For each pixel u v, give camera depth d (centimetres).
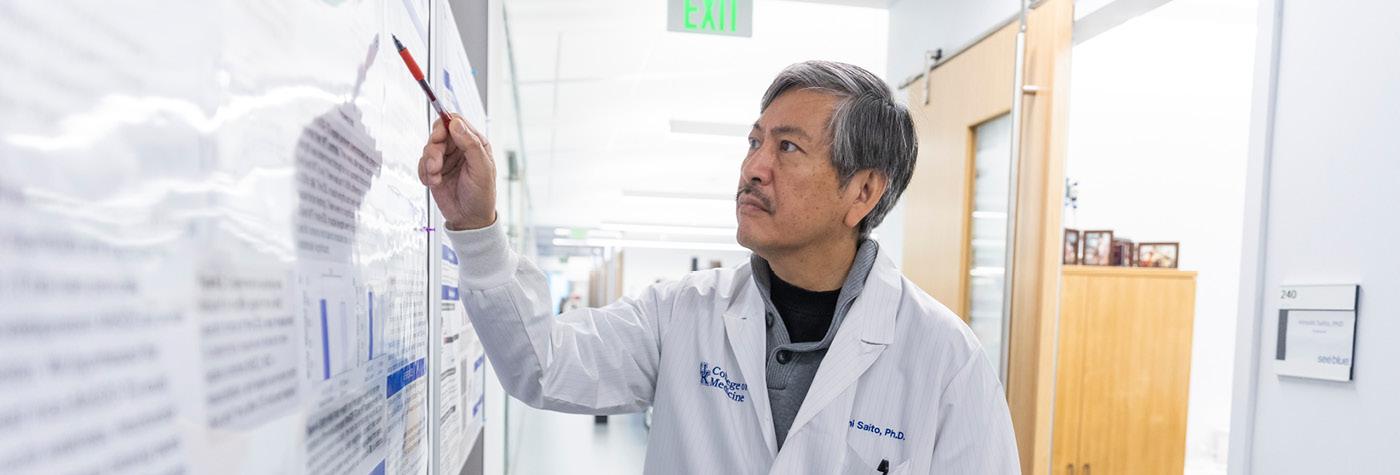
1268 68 161
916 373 101
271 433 40
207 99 34
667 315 110
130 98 28
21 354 23
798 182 93
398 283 71
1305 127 153
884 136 97
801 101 94
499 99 216
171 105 31
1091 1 208
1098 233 339
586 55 393
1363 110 140
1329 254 146
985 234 244
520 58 399
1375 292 136
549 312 92
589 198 934
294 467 44
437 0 91
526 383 94
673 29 240
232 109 36
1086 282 319
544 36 359
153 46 30
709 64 412
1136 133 413
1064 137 203
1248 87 404
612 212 1058
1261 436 161
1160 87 409
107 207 27
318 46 48
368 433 59
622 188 850
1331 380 143
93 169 26
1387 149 135
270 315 40
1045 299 205
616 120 541
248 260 38
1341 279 143
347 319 54
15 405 22
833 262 103
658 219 1112
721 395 102
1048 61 203
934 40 282
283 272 42
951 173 259
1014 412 214
